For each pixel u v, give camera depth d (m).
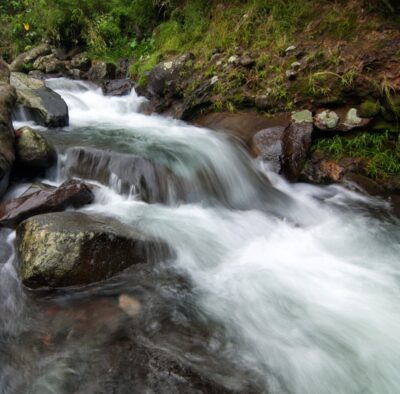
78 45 11.90
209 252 4.10
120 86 9.42
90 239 3.41
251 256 4.21
